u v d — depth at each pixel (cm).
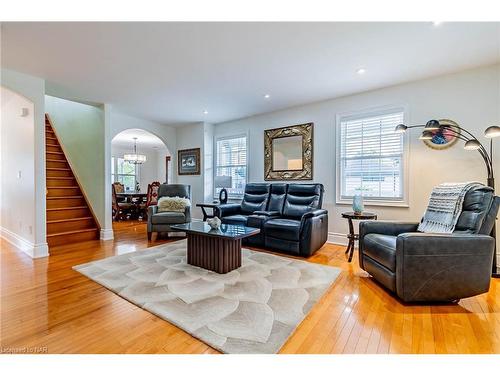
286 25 217
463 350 150
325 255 347
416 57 275
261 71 312
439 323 180
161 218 427
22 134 356
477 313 194
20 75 314
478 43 247
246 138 538
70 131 509
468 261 203
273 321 178
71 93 388
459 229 226
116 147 959
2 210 432
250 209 454
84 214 461
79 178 492
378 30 225
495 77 293
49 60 282
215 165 599
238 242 289
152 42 245
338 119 413
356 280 258
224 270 269
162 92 386
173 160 639
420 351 150
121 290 226
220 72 315
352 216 319
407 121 349
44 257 328
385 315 191
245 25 218
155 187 661
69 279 254
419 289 204
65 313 189
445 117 323
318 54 268
